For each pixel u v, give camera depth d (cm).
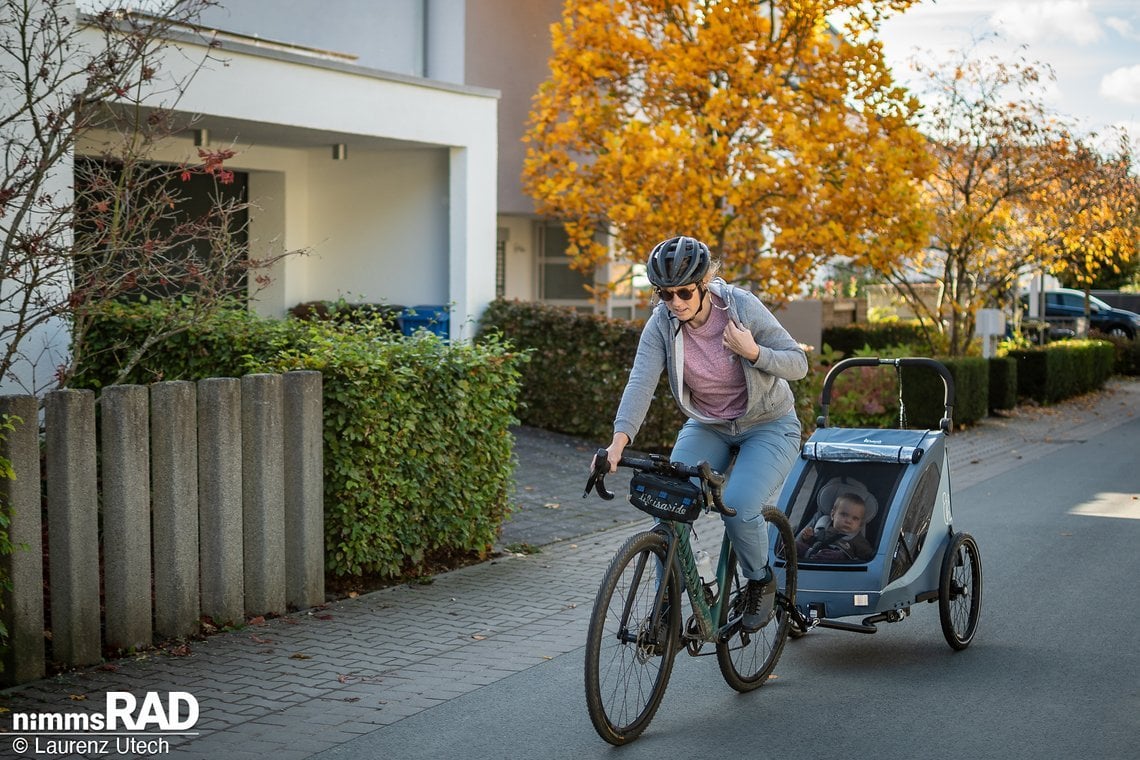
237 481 648
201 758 462
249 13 1484
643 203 1336
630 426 504
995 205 1938
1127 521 1013
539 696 546
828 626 594
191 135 1298
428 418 773
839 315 2619
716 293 510
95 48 922
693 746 487
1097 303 3728
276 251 1505
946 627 617
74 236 806
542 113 1534
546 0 1848
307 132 1279
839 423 1636
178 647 607
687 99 1479
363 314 916
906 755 477
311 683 557
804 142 1327
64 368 749
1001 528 982
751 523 515
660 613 501
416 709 525
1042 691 561
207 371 828
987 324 1936
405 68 1711
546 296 2025
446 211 1473
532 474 1176
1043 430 1753
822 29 1478
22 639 545
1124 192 2062
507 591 749
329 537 730
